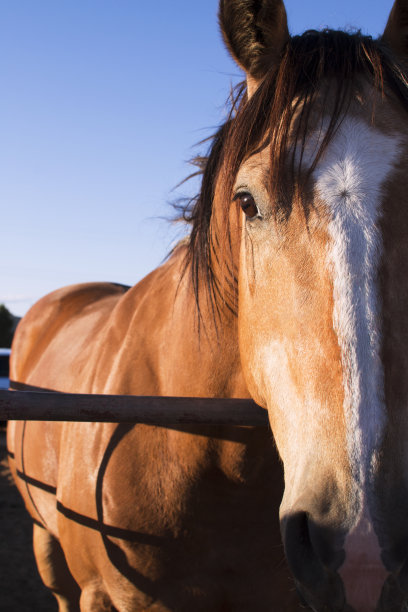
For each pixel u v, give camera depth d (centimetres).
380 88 121
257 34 147
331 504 97
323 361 104
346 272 104
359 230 106
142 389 178
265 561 164
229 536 163
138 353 183
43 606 355
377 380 99
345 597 93
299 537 102
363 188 109
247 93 151
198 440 158
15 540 465
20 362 318
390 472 95
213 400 144
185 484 162
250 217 128
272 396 123
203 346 161
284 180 117
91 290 327
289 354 114
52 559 245
